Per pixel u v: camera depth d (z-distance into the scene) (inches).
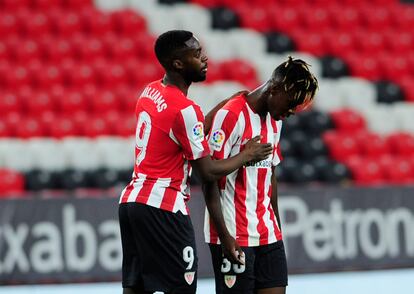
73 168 1680.6
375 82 2134.6
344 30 2304.4
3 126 1758.1
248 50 2119.8
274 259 761.6
